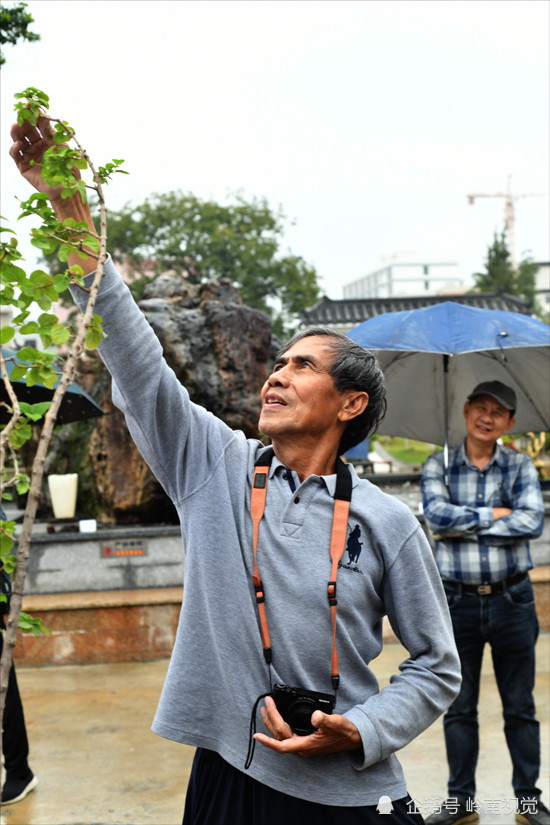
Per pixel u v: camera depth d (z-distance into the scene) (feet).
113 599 17.39
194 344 20.74
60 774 11.90
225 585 4.91
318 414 5.16
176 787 11.45
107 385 20.83
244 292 98.89
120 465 20.38
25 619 4.05
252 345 21.24
